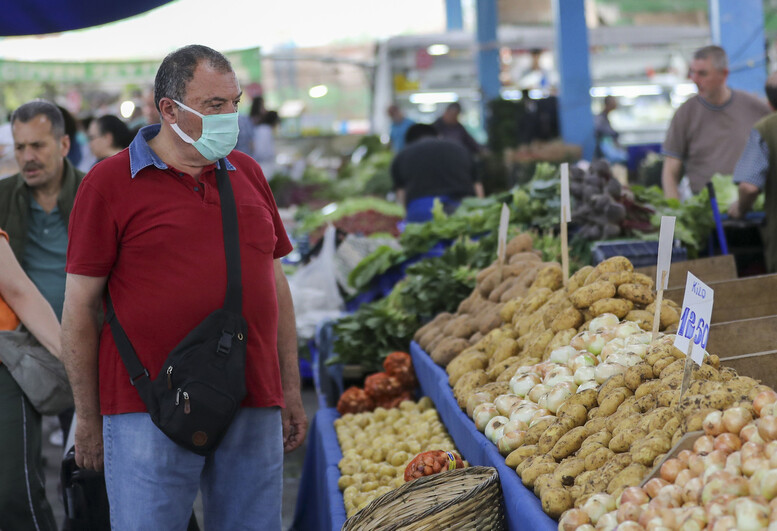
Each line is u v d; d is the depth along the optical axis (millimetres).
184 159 2920
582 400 2949
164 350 2885
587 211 5258
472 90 20438
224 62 2895
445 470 3230
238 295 2930
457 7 26562
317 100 34188
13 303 3633
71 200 4441
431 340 4867
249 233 3021
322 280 7984
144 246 2893
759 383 2568
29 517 3578
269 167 16094
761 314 3883
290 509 5520
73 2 7938
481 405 3400
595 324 3461
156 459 2889
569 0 15492
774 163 5496
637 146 15188
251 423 3031
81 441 3064
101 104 15992
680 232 5430
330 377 5715
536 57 20016
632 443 2559
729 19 12430
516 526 2654
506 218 4793
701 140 6770
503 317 4285
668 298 3742
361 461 4016
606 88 19359
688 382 2627
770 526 1884
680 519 2088
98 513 3637
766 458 2123
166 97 2859
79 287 2922
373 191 15547
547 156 13070
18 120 4312
